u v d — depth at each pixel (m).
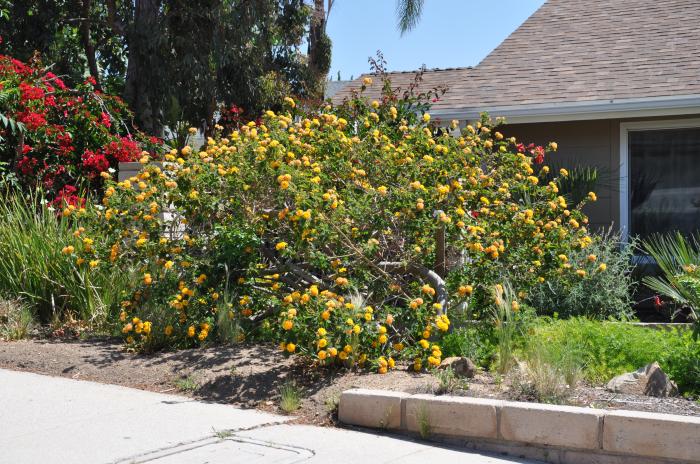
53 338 7.62
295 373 6.04
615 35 12.07
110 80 23.86
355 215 6.78
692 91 9.91
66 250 7.61
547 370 5.38
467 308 6.97
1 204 9.46
